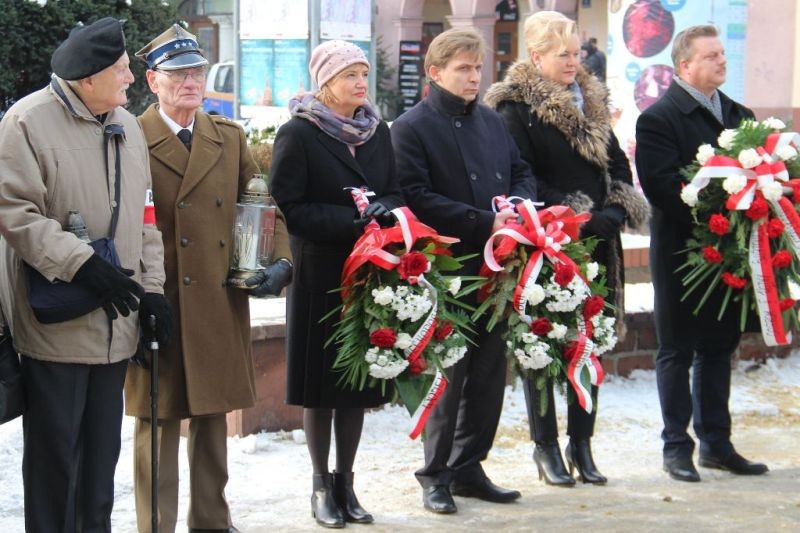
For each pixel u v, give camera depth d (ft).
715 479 24.00
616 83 45.34
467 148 21.54
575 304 19.99
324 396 19.97
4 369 16.33
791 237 22.49
